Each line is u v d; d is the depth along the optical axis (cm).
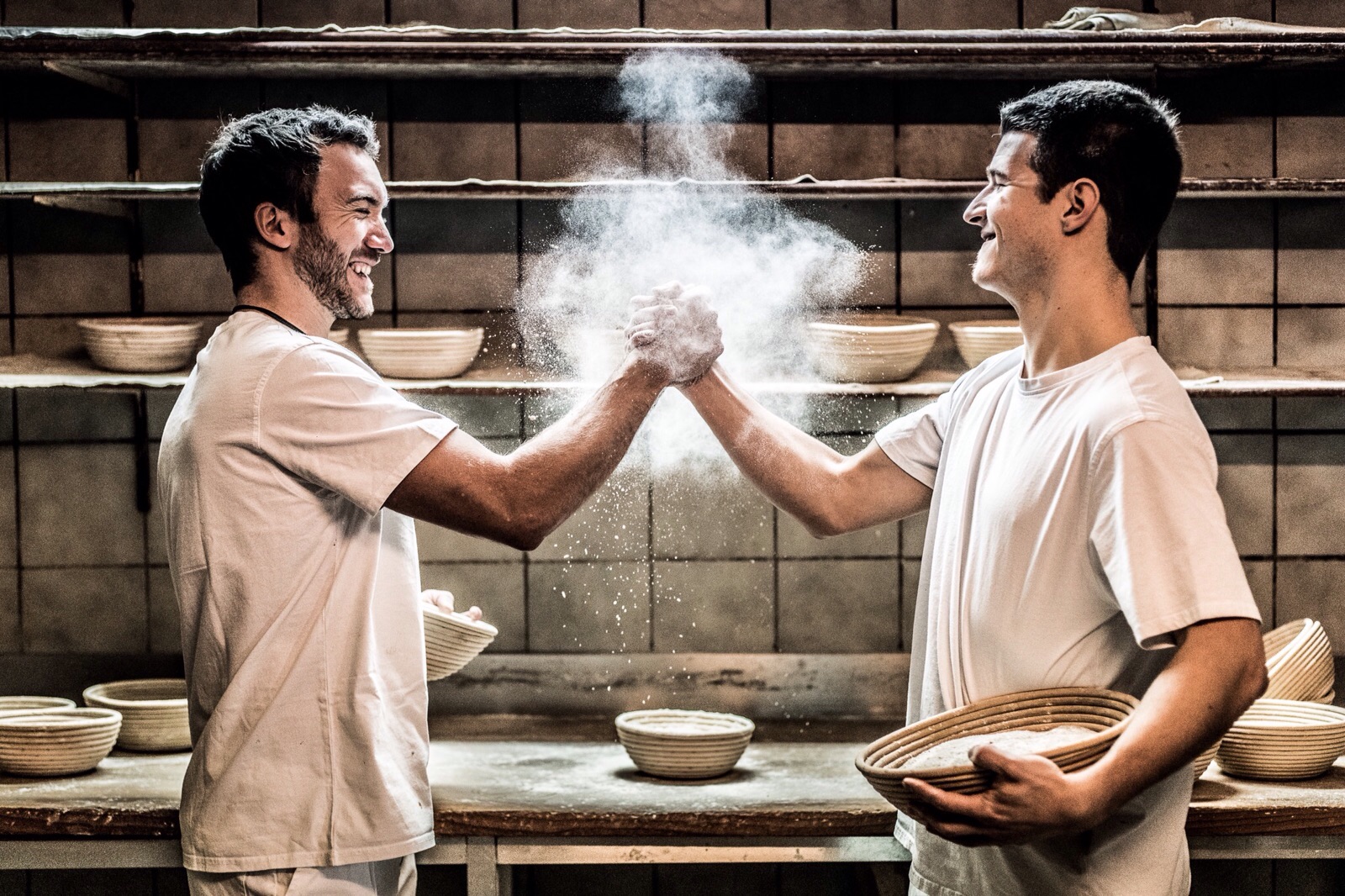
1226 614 131
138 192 229
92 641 267
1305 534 267
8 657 266
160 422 263
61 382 235
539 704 267
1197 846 194
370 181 174
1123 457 138
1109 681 149
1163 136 149
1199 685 129
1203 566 133
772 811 196
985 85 262
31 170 263
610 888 264
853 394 232
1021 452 153
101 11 259
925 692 166
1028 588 149
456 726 259
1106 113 148
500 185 228
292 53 228
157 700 243
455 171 263
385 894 170
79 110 262
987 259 158
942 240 264
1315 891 265
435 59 229
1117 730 132
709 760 214
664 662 266
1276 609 268
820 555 266
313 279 172
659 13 261
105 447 264
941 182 229
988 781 131
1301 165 263
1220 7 261
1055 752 129
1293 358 267
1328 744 203
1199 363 267
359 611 165
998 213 154
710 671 266
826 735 253
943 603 162
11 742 211
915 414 187
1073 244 150
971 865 160
